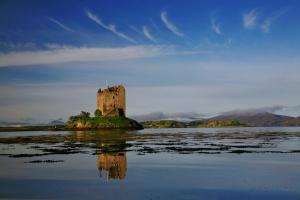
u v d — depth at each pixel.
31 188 32.03
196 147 74.06
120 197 28.66
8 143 93.88
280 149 67.88
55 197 28.77
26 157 56.44
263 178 36.34
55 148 74.38
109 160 51.66
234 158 53.19
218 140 101.56
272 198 27.88
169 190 30.97
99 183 34.12
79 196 28.97
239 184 33.22
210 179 35.97
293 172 40.12
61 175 38.75
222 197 28.48
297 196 28.41
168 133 169.38
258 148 70.50
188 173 39.84
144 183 34.00
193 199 27.98
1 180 35.88
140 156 56.62
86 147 76.38
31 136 144.75
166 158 53.69
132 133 169.25
